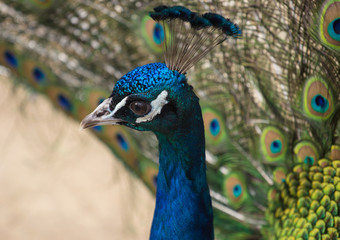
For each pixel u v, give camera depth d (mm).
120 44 5926
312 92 4211
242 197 5023
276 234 4234
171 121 3119
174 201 3400
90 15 6043
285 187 4316
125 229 7801
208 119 5168
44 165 9102
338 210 3875
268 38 4273
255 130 4863
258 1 4133
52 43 6457
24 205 8383
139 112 3094
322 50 3969
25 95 7188
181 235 3436
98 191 8625
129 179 6461
